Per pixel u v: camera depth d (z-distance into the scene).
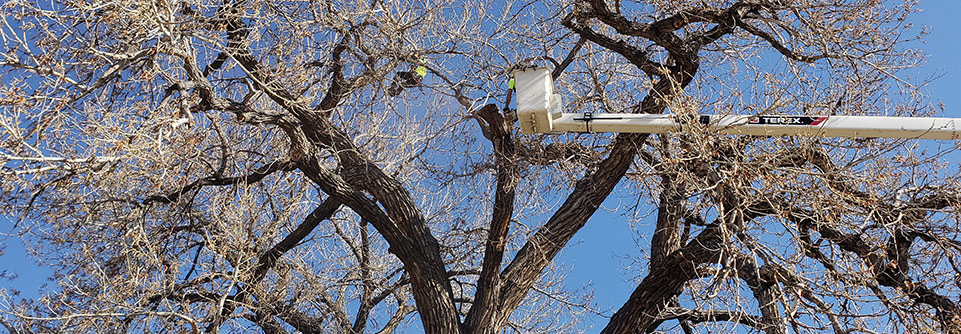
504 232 11.33
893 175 9.27
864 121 7.73
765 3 10.56
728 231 8.55
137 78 8.91
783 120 8.01
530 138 11.73
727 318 11.18
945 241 9.40
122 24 8.84
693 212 10.82
